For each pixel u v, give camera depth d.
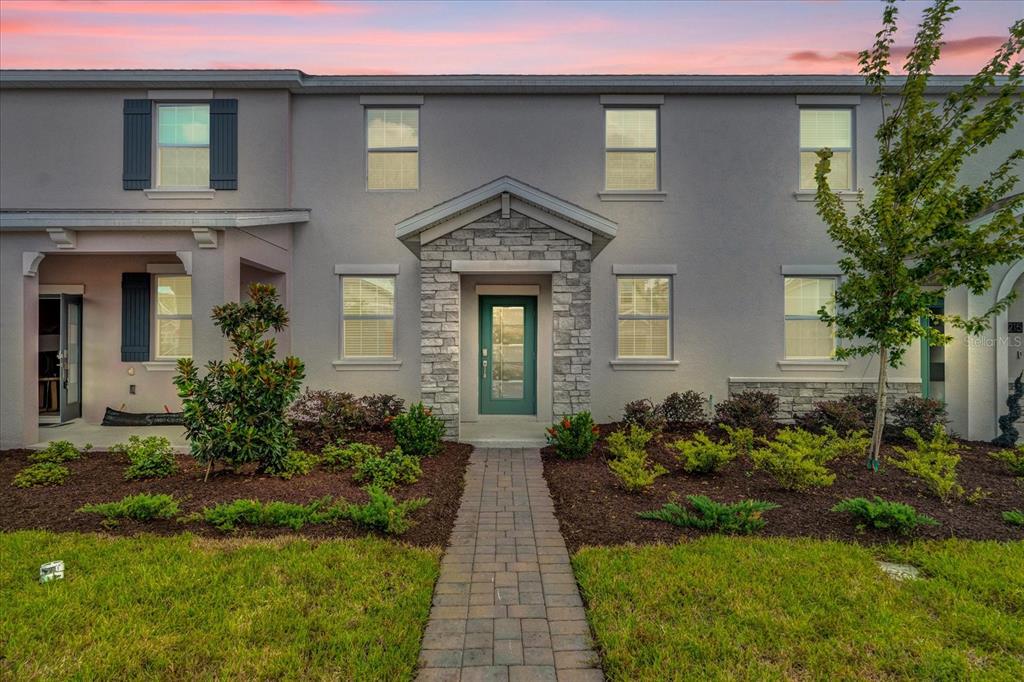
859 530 5.05
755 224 10.59
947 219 6.64
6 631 3.39
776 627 3.49
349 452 7.14
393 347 10.70
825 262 10.55
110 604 3.72
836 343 10.59
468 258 8.77
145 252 8.24
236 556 4.45
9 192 10.54
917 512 5.55
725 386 10.57
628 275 10.64
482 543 5.06
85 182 10.55
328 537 4.93
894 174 7.15
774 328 10.58
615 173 10.79
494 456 8.34
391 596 3.95
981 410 9.46
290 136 10.66
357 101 10.70
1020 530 5.11
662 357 10.68
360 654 3.24
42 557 4.37
